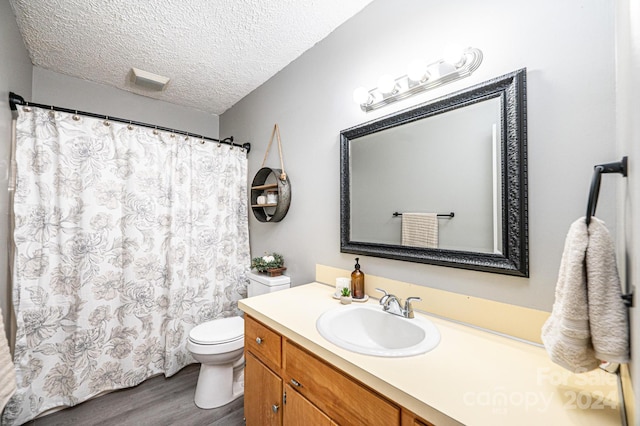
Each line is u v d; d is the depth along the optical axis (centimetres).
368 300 140
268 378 119
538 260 93
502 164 100
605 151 80
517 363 81
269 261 204
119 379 188
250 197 240
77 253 175
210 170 234
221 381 175
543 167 92
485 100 105
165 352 205
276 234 218
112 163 190
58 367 169
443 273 117
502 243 100
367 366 79
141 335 197
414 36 128
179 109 272
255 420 129
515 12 98
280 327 110
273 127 220
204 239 229
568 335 57
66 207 172
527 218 94
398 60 134
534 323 93
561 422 58
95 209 182
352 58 157
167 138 213
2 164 141
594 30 83
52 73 205
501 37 102
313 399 97
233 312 245
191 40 174
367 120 149
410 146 128
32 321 159
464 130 110
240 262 250
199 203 228
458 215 112
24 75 175
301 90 192
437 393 67
